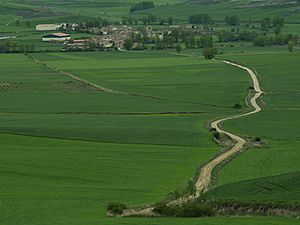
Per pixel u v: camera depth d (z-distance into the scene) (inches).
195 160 5280.5
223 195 3959.2
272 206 3654.0
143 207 3863.2
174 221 3422.7
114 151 5531.5
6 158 5152.6
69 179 4672.7
